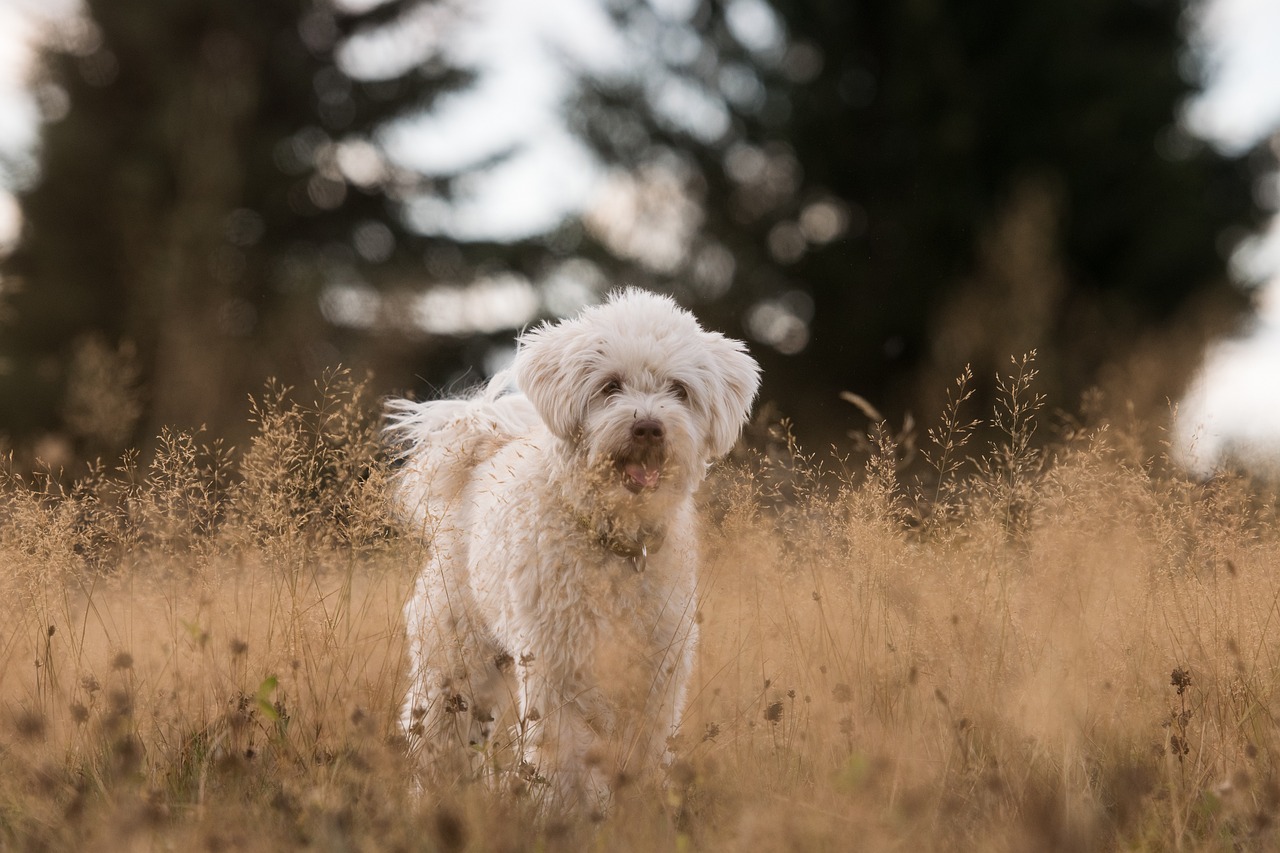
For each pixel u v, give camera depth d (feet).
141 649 17.63
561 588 17.66
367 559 18.39
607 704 17.49
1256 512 19.76
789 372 69.97
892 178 70.95
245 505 18.29
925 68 69.36
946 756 15.11
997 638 16.74
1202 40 75.72
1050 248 62.64
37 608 17.56
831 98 71.26
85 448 42.14
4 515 18.51
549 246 82.48
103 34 86.17
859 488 19.77
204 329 65.98
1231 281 69.05
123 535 18.51
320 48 93.15
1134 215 67.51
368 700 17.02
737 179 74.64
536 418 22.29
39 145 82.38
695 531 19.62
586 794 16.25
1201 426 21.03
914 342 67.67
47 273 79.51
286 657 16.75
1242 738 15.92
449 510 21.03
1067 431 24.25
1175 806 13.47
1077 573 17.79
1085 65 69.56
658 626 17.97
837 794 13.51
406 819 13.47
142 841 12.28
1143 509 19.10
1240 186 75.51
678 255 76.48
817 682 17.15
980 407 55.06
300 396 60.13
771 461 20.51
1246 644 17.16
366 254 89.61
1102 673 16.47
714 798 14.76
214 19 87.45
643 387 19.51
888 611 17.60
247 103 84.12
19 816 13.61
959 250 67.15
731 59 75.46
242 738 15.92
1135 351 59.06
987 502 19.44
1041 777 14.57
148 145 80.94
